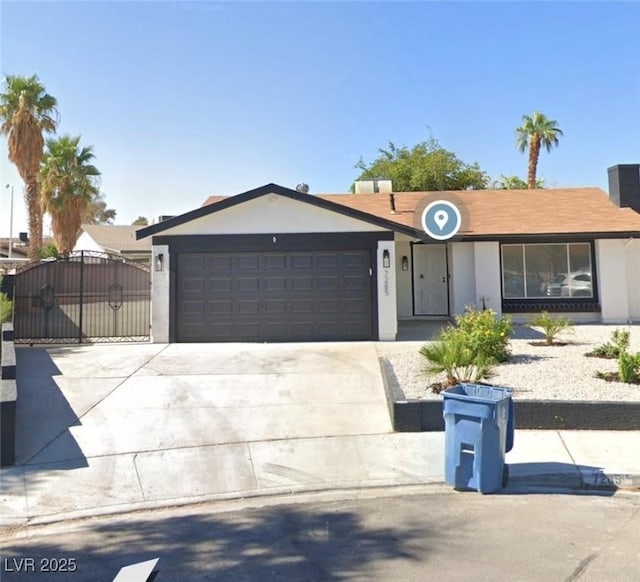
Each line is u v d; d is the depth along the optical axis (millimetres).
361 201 19547
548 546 3838
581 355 9906
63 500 4930
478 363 7355
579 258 16125
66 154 25672
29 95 22422
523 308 15922
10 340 8797
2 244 44812
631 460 5488
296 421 7043
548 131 32781
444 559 3678
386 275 12609
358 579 3439
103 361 10336
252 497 4988
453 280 16453
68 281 17047
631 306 15953
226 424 6918
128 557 3838
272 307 12656
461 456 5043
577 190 19484
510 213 17391
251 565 3668
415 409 6695
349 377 9078
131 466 5676
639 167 18031
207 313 12672
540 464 5398
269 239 12711
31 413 7285
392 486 5180
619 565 3541
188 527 4352
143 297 18734
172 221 12641
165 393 8195
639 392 7211
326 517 4480
